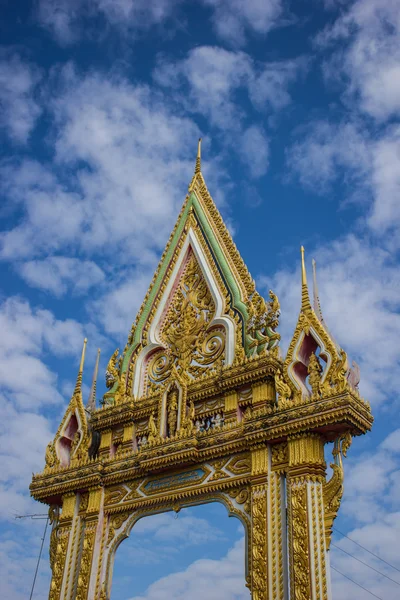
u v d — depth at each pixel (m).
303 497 23.06
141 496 28.20
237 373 27.50
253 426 25.09
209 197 34.03
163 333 32.22
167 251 34.00
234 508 25.02
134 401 30.62
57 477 30.67
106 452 30.80
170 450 27.19
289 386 25.30
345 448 23.47
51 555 29.83
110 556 28.02
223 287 30.69
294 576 22.08
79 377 33.31
